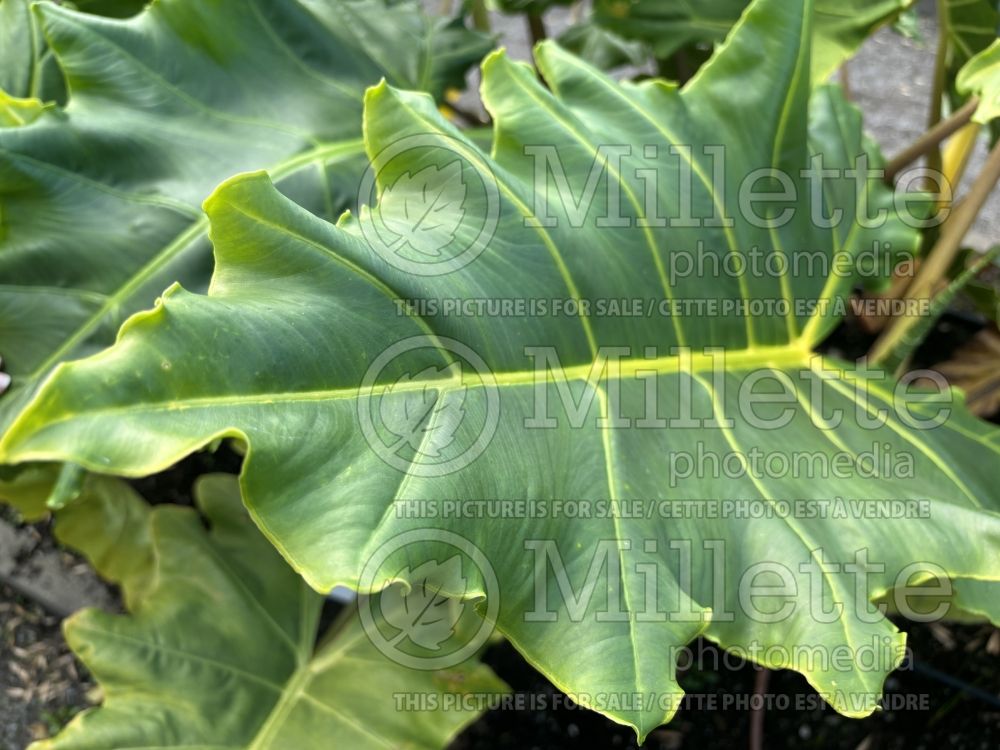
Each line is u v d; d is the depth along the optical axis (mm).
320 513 481
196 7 794
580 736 1096
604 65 1309
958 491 721
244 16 825
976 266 813
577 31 1339
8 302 692
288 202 518
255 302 498
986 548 642
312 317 506
